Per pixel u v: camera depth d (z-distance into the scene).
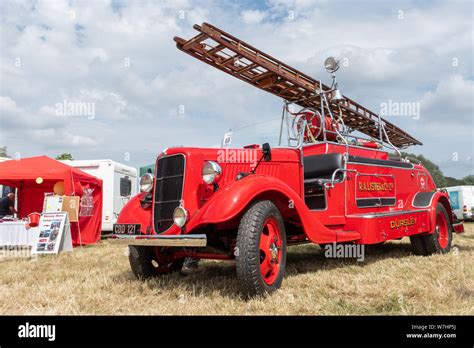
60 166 8.44
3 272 4.94
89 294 3.62
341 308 2.88
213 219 3.16
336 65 5.26
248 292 3.18
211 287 3.76
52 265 5.43
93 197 9.34
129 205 4.11
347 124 6.52
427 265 4.45
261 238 3.40
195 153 3.65
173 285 3.90
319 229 3.91
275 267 3.52
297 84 4.88
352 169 4.92
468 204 20.88
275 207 3.51
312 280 3.83
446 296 3.12
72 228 8.55
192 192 3.56
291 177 4.32
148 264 4.28
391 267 4.41
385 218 4.79
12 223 7.79
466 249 6.14
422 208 5.71
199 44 4.25
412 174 6.19
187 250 3.98
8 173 8.22
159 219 3.74
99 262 5.57
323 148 5.00
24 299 3.52
